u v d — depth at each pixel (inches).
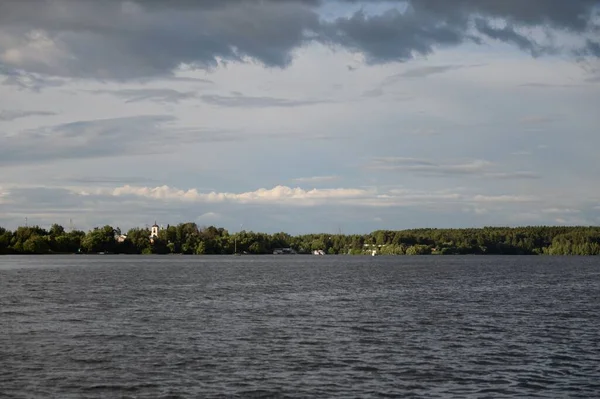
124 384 1362.0
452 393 1317.7
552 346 1818.4
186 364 1547.7
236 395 1288.1
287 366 1535.4
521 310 2736.2
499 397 1290.6
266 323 2262.6
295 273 6289.4
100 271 6323.8
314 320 2354.8
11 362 1553.9
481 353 1708.9
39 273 5831.7
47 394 1285.7
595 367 1541.6
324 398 1275.8
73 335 1967.3
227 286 4222.4
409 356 1662.2
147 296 3368.6
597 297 3440.0
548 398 1283.2
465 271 6934.1
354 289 3998.5
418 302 3095.5
